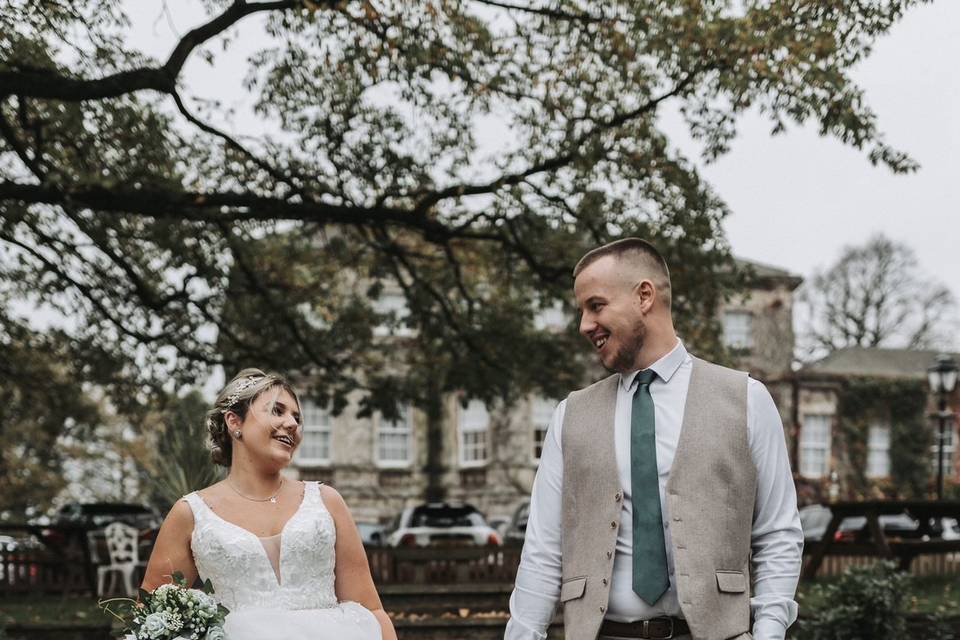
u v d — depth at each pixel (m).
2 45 8.87
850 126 8.16
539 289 12.58
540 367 13.34
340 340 13.77
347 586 3.52
